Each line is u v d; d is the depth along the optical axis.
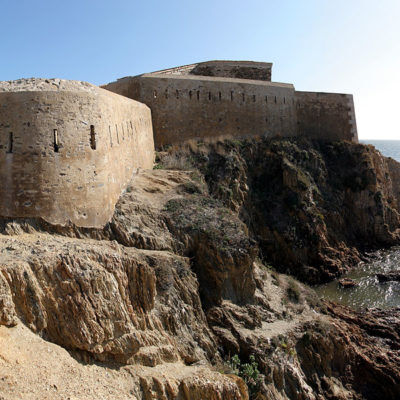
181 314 14.00
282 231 26.47
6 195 12.66
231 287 16.98
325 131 36.06
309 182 29.20
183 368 12.52
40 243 11.84
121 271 12.12
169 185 20.84
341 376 17.33
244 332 15.65
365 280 25.44
